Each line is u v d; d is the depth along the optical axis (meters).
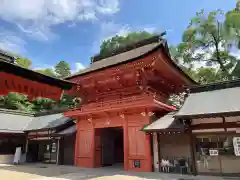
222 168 12.64
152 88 19.12
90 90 21.77
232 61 34.03
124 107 16.55
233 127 12.45
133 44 23.42
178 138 15.12
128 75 18.41
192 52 37.84
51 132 24.20
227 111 11.46
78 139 20.83
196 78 36.22
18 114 32.91
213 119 13.24
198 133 13.60
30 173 15.84
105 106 17.83
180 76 20.12
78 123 21.22
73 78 20.67
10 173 15.93
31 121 31.78
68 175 14.50
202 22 36.28
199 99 14.48
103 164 20.27
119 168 18.39
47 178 13.45
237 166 12.21
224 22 33.47
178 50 38.56
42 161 24.55
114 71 18.27
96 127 19.61
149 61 16.34
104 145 20.95
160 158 15.47
